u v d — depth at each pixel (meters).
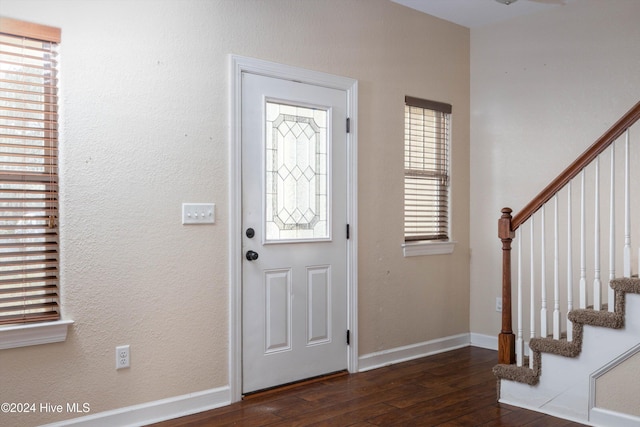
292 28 3.50
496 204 4.49
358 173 3.87
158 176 2.94
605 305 3.24
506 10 4.25
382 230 4.03
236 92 3.22
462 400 3.29
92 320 2.73
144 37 2.89
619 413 2.83
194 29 3.07
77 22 2.68
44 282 2.63
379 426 2.88
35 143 2.62
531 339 3.14
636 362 2.78
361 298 3.90
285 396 3.34
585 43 3.98
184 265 3.04
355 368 3.83
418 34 4.28
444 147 4.52
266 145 3.40
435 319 4.40
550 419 3.00
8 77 2.54
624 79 3.78
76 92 2.68
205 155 3.11
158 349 2.94
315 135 3.65
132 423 2.84
